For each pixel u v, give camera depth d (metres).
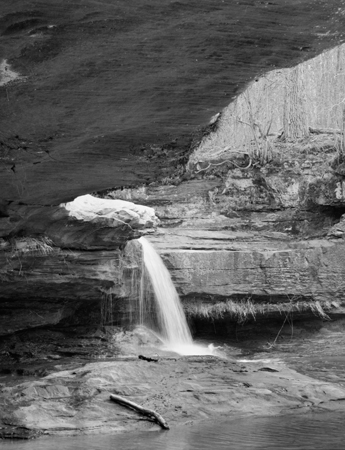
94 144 8.10
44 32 5.23
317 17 4.91
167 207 20.33
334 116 23.80
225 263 17.64
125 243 15.18
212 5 4.78
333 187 19.64
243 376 12.14
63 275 14.02
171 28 5.16
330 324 18.11
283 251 18.03
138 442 8.66
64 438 8.98
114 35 5.29
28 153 8.36
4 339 14.48
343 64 23.75
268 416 10.37
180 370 12.28
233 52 5.59
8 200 11.59
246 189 20.67
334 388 11.84
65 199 11.89
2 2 4.77
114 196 19.94
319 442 8.55
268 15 4.89
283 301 17.91
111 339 15.47
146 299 16.50
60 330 15.20
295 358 15.75
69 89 6.33
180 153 8.80
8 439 8.98
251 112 22.62
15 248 13.26
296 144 22.06
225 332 18.08
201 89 6.44
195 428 9.55
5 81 6.08
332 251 18.25
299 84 23.12
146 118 7.22
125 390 10.72
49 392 10.44
